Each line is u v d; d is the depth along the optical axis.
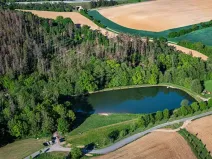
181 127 198.12
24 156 178.88
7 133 192.62
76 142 191.00
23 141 192.88
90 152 180.50
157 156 174.25
